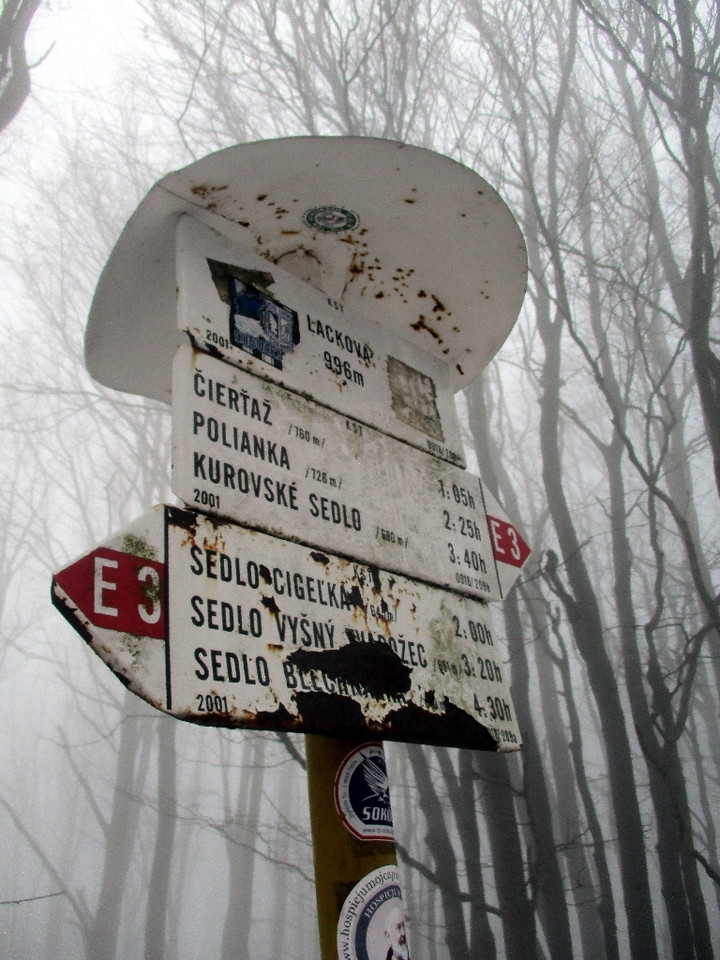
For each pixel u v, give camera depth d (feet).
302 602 5.60
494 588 7.64
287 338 6.74
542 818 25.57
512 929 22.91
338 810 5.99
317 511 6.12
